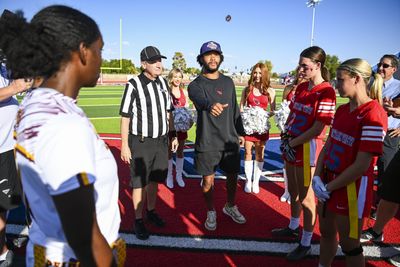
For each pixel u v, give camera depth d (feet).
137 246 10.26
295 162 9.60
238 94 81.20
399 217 12.72
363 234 10.90
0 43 3.24
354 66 6.53
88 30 3.34
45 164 2.86
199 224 11.96
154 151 11.02
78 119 3.10
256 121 14.79
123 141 10.66
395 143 12.91
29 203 3.39
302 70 9.25
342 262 9.62
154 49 10.78
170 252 9.94
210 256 9.76
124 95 10.56
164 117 11.08
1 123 8.57
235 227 11.79
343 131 6.93
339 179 6.66
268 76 16.31
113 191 3.79
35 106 3.13
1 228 8.96
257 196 15.03
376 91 8.18
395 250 10.27
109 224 3.77
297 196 10.57
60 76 3.30
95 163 3.21
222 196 14.93
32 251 3.71
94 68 3.55
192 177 17.74
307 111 9.21
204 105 10.32
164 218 12.45
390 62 12.70
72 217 2.85
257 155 15.34
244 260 9.57
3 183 8.79
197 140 11.14
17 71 3.32
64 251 3.50
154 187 11.57
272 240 10.84
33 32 3.09
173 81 17.75
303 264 9.43
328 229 7.65
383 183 10.22
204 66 10.85
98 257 3.03
